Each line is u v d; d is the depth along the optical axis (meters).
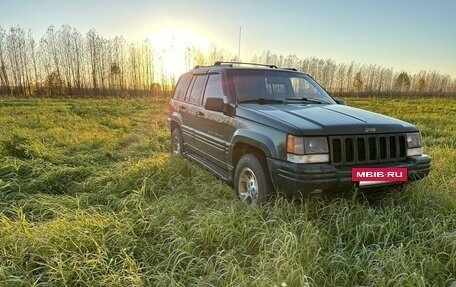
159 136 8.80
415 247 2.67
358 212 3.18
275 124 3.24
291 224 2.92
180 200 3.69
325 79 66.06
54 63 44.72
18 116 13.20
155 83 47.88
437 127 11.51
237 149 3.91
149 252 2.71
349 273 2.41
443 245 2.71
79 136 8.24
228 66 4.70
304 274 2.27
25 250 2.57
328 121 3.21
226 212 3.27
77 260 2.44
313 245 2.65
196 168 4.96
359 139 3.15
